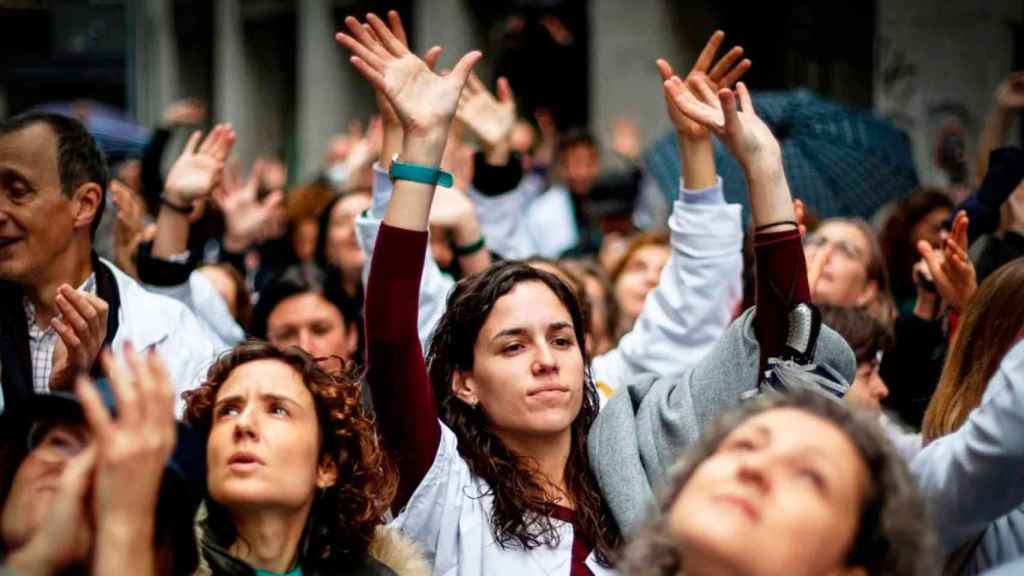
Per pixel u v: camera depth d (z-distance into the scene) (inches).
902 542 90.9
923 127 436.5
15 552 95.5
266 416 113.7
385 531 121.0
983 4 429.4
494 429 138.3
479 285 138.7
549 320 136.7
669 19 554.6
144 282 185.3
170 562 99.3
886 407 188.2
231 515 113.2
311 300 201.5
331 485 116.6
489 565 132.6
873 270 206.1
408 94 135.4
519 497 134.0
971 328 136.3
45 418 97.8
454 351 139.7
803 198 248.8
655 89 556.7
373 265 132.8
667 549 94.6
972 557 127.4
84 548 91.2
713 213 167.2
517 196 221.3
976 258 194.9
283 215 316.5
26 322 151.6
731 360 138.4
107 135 387.5
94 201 153.8
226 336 208.7
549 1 466.9
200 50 923.4
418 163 133.6
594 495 137.0
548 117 439.5
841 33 494.6
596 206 331.3
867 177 252.1
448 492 133.7
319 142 766.5
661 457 137.6
